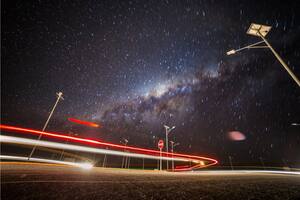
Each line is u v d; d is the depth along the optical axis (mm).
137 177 7723
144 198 3824
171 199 3834
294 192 5238
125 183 5629
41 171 8086
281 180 9125
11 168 8508
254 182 7449
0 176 5320
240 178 9273
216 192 4750
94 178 6461
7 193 3584
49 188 4262
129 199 3688
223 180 7852
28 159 23219
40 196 3576
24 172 6977
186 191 4738
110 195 3934
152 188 4969
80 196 3738
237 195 4469
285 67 8922
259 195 4566
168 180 7008
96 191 4238
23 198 3387
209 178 8641
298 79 8359
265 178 9953
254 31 9867
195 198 3998
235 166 64875
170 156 40062
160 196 4059
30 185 4422
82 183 5184
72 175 7055
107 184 5254
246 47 10484
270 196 4500
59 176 6441
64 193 3904
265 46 9945
